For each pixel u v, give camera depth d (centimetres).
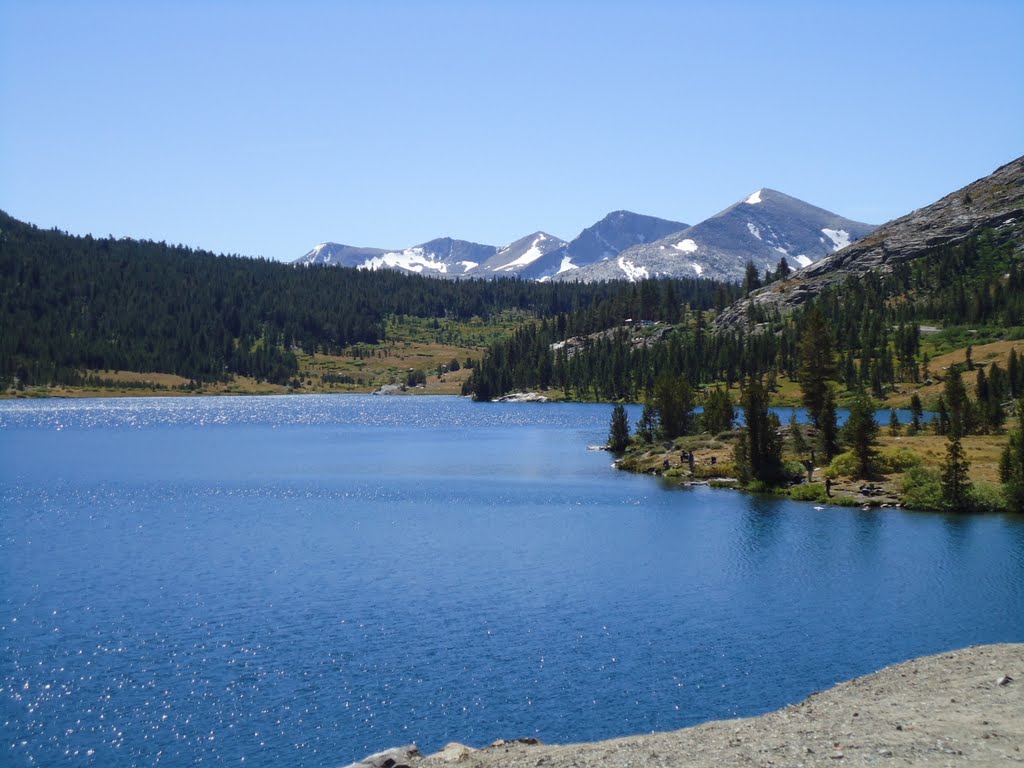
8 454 13812
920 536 6625
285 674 3834
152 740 3219
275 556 6141
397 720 3372
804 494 8575
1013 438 8162
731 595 5034
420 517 7838
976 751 2127
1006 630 4319
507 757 2392
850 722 2491
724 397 13188
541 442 15925
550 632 4384
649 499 8788
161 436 17700
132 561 5966
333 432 18762
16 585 5288
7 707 3500
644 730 3241
